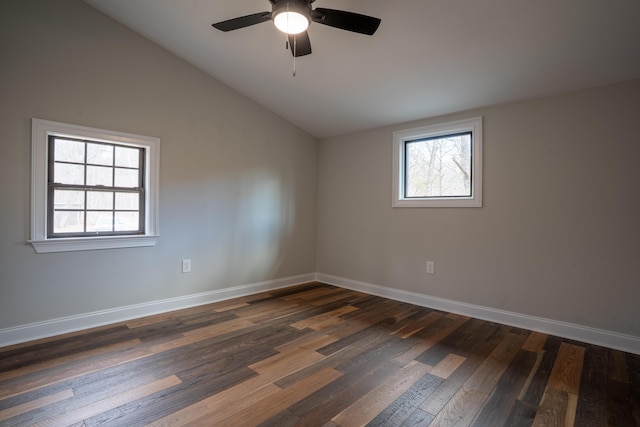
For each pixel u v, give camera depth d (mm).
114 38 2887
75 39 2682
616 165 2537
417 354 2393
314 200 4715
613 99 2551
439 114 3445
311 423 1619
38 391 1847
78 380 1970
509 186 3029
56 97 2594
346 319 3127
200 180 3477
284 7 1816
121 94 2924
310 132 4555
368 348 2484
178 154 3305
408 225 3730
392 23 2406
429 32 2422
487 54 2500
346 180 4371
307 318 3141
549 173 2826
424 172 3680
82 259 2766
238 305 3512
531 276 2914
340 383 1987
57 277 2646
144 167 3119
